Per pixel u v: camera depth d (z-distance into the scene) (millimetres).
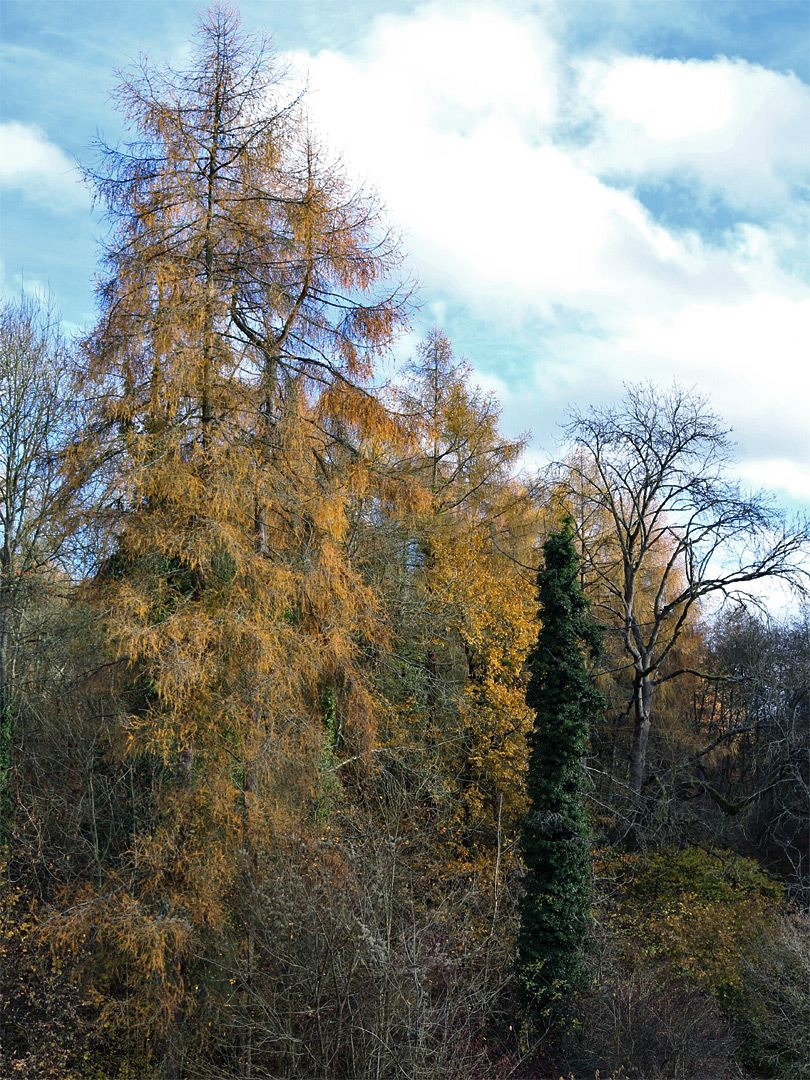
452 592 22406
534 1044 13422
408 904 13695
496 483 26094
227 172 13445
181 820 11523
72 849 14609
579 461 28188
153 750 11469
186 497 12055
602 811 25453
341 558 14648
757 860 25344
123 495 11867
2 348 19891
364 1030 10062
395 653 20172
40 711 16938
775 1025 14812
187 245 12852
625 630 26281
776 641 28516
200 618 11680
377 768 17609
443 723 22000
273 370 13891
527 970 14484
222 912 11492
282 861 11641
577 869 15156
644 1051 13578
